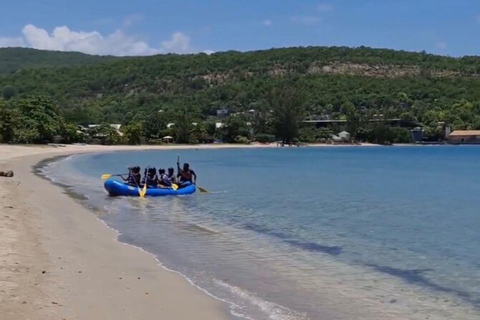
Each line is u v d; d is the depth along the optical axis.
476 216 26.80
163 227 20.69
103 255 14.80
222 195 33.25
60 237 16.73
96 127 118.38
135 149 104.81
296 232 20.53
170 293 11.54
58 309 9.75
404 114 167.12
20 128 89.75
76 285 11.48
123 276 12.66
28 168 49.12
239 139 139.00
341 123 162.75
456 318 10.77
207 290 12.02
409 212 28.11
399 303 11.67
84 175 44.84
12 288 10.67
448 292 12.58
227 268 14.24
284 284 12.87
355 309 11.14
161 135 125.12
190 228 20.67
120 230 19.64
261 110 152.62
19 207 22.20
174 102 197.75
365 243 18.78
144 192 30.88
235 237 18.98
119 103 199.88
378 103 188.25
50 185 34.78
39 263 13.01
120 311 10.05
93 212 23.95
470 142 159.88
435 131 163.62
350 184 44.88
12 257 13.25
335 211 27.55
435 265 15.44
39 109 95.81
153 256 15.25
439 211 28.69
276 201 31.02
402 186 44.09
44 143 94.81
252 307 10.95
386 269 14.82
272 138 145.38
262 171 58.12
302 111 150.62
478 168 69.38
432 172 61.69
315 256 16.20
